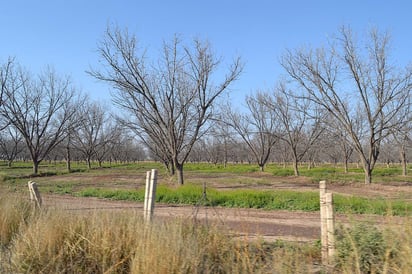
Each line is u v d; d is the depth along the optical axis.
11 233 7.31
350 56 24.53
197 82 21.66
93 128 55.25
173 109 21.61
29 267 5.56
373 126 24.75
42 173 36.69
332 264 5.30
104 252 5.65
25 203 8.59
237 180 29.00
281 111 35.97
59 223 6.30
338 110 25.41
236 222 9.40
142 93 21.14
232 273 5.08
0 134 56.22
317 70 25.53
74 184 25.61
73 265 5.66
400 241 5.04
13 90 35.81
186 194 15.32
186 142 28.31
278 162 79.00
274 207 13.27
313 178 29.80
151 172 6.80
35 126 38.16
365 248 5.21
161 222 6.12
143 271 4.99
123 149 78.62
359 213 11.12
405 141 35.31
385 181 27.69
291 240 7.12
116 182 27.78
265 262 5.43
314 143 39.19
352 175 35.03
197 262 5.18
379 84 24.12
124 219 6.25
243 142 62.91
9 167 53.72
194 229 6.07
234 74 23.41
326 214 5.60
